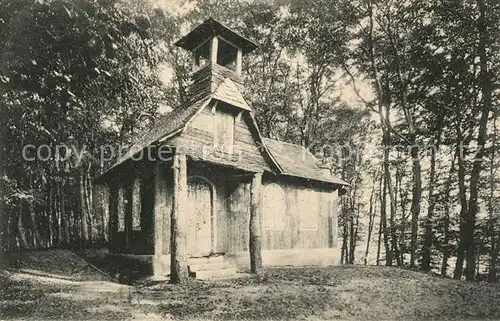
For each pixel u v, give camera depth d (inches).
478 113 625.9
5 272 395.5
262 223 588.4
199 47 550.6
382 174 761.0
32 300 303.6
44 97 323.0
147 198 483.2
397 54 669.3
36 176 504.7
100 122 651.5
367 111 741.3
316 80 782.5
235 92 506.0
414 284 414.6
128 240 518.0
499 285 439.8
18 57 291.7
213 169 536.4
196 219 516.7
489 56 590.9
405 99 669.3
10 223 579.2
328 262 671.8
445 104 643.5
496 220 565.3
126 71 357.7
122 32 312.8
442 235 621.3
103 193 826.2
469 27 601.0
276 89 815.7
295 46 749.9
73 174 724.0
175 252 410.0
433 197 635.5
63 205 713.6
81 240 699.4
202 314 275.0
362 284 407.8
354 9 693.9
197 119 461.1
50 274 431.5
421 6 634.8
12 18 282.4
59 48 297.9
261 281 422.6
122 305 297.3
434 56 639.8
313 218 665.0
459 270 576.4
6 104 312.7
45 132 362.0
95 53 305.9
